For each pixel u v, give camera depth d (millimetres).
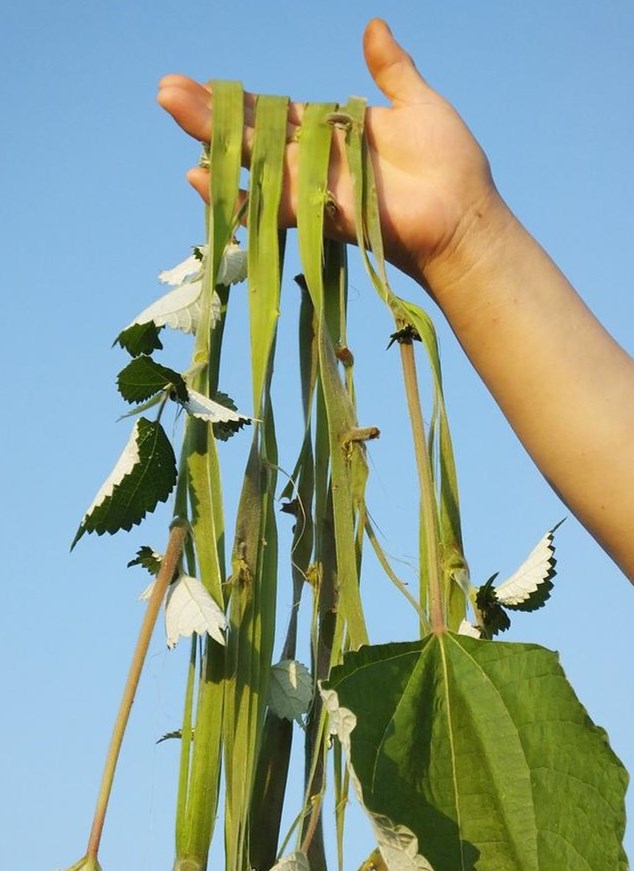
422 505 784
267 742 832
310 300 900
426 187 982
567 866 717
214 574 789
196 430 808
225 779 774
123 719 732
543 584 854
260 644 796
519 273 980
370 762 734
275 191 871
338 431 801
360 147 878
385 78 1014
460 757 740
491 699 747
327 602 847
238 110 886
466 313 981
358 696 741
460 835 728
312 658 833
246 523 806
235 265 917
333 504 798
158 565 810
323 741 809
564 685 738
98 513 803
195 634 790
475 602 836
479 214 984
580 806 722
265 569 807
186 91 945
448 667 753
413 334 822
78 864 706
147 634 752
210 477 802
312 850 814
